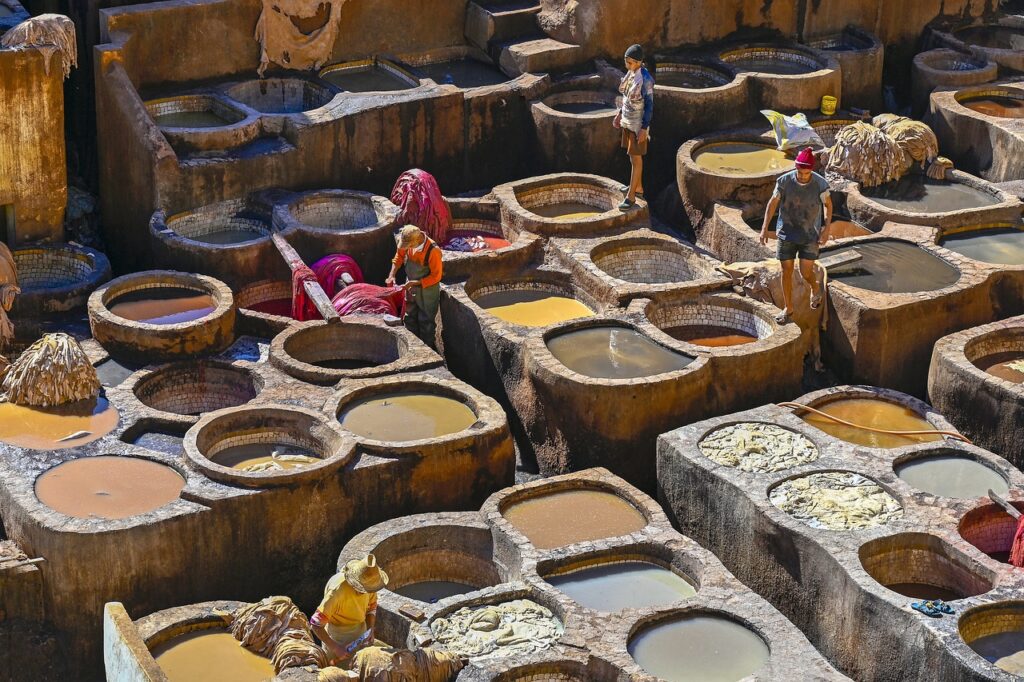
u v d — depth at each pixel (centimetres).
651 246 1834
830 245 1800
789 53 2278
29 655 1322
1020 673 1182
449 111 2016
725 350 1580
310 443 1470
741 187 1914
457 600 1252
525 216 1845
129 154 1862
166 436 1479
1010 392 1516
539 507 1398
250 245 1772
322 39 2088
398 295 1727
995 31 2431
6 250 1658
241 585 1374
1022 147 2012
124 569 1311
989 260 1789
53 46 1720
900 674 1230
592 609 1243
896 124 2012
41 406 1494
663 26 2211
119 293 1683
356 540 1322
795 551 1326
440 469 1434
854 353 1667
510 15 2161
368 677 1129
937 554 1316
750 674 1176
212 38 2005
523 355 1602
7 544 1349
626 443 1528
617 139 2042
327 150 1938
